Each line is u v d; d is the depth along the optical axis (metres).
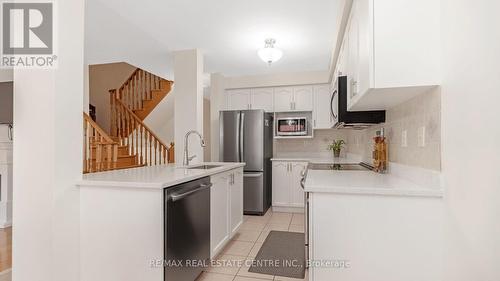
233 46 3.69
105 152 4.49
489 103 1.03
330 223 1.55
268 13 2.77
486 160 1.05
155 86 6.27
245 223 3.93
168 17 2.86
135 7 2.64
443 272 1.41
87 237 1.84
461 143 1.24
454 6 1.28
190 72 3.78
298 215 4.41
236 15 2.82
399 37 1.47
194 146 3.75
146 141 5.51
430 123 1.55
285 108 5.00
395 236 1.48
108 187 1.80
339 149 4.82
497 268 0.99
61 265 1.72
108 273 1.81
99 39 3.44
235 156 4.55
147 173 2.25
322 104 4.85
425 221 1.45
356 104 2.11
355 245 1.52
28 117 1.71
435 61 1.44
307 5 2.60
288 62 4.35
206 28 3.12
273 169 4.73
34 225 1.69
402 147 2.00
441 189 1.43
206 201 2.35
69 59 1.79
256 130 4.49
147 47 3.73
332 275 1.54
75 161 1.83
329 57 4.11
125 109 5.76
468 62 1.17
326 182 1.73
